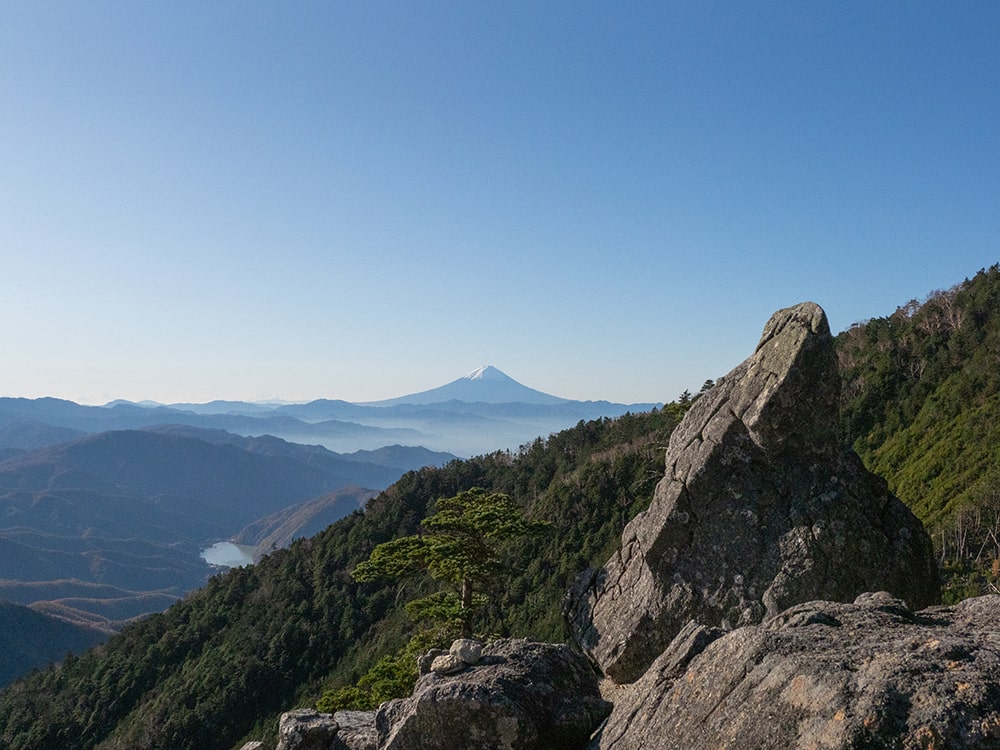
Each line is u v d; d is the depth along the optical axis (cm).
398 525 15762
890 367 19750
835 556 1725
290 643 13000
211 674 12725
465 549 2881
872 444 18075
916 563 1758
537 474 16862
